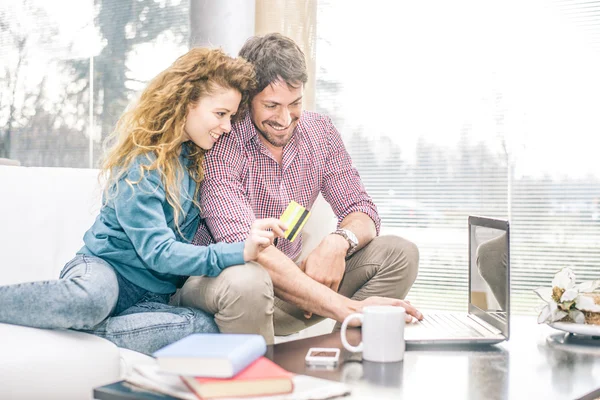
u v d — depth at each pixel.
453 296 3.17
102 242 1.54
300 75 1.72
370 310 1.17
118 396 0.92
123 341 1.38
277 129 1.78
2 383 1.08
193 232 1.74
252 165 1.83
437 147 3.18
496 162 3.07
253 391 0.88
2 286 1.29
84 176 1.80
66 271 1.48
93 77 3.94
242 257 1.45
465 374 1.08
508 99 3.05
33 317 1.26
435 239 3.19
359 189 2.00
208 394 0.86
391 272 1.83
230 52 2.66
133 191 1.50
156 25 3.78
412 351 1.25
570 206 2.96
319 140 1.96
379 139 3.28
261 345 0.97
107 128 3.89
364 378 1.03
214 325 1.48
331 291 1.55
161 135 1.61
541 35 3.00
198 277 1.57
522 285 3.03
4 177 1.66
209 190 1.70
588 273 2.93
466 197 3.13
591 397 1.00
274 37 1.76
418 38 3.21
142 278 1.57
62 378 1.13
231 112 1.64
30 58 4.12
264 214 1.86
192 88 1.60
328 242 1.77
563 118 2.97
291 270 1.57
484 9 3.09
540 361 1.19
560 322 1.44
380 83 3.27
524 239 3.03
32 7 4.12
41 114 4.08
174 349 0.91
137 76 3.81
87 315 1.30
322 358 1.11
